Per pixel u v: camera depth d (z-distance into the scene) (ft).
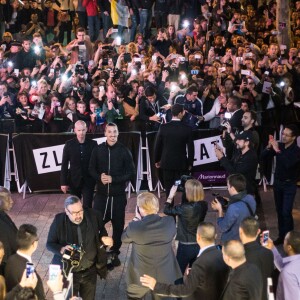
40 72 75.51
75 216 37.17
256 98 66.03
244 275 30.81
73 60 77.82
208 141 61.52
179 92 68.08
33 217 57.47
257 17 96.02
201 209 40.81
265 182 63.62
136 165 61.11
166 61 77.92
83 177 50.98
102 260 38.65
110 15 92.32
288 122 65.82
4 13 93.15
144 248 36.94
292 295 32.55
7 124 63.46
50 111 63.67
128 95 66.54
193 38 89.81
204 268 33.14
